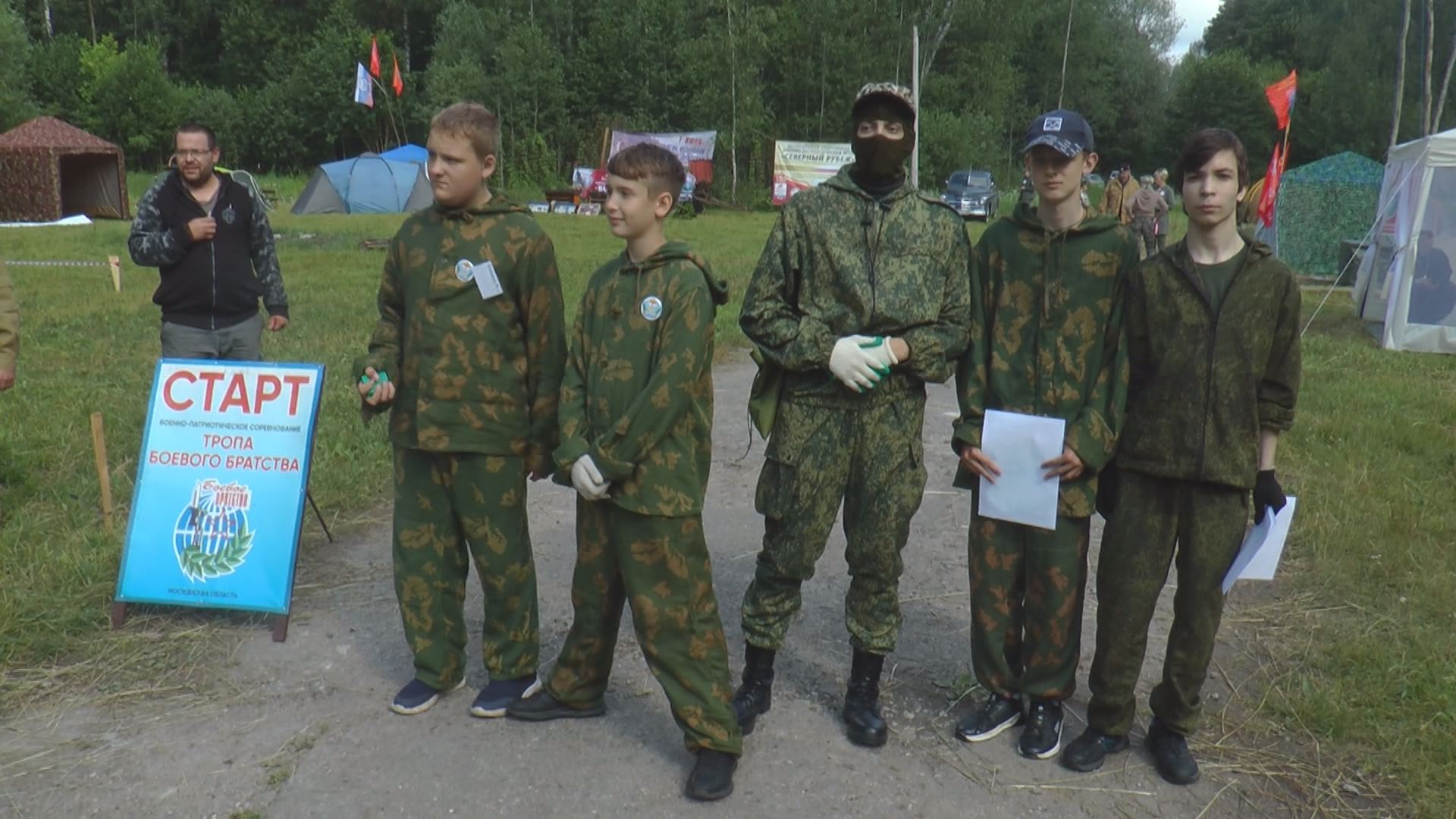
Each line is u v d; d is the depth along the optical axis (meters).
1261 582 4.61
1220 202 2.83
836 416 3.10
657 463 2.93
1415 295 10.91
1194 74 53.31
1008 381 3.13
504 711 3.40
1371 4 39.47
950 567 4.84
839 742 3.33
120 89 43.12
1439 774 3.14
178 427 4.09
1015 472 3.07
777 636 3.30
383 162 29.30
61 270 13.98
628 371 2.95
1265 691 3.66
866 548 3.21
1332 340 11.53
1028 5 47.47
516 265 3.21
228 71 52.56
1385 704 3.55
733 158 40.41
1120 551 3.08
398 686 3.60
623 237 3.00
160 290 4.95
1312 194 18.23
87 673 3.62
